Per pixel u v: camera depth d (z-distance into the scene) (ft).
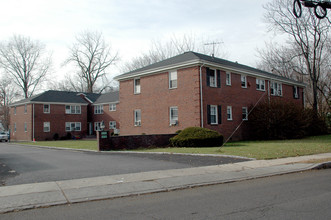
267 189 26.32
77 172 34.65
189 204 21.68
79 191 25.79
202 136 63.26
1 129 245.04
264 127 86.79
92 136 154.61
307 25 110.32
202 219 17.94
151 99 88.33
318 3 40.22
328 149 54.49
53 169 37.06
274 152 49.83
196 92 76.48
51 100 144.15
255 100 95.96
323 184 28.02
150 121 88.17
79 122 154.51
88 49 204.33
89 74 204.95
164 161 42.80
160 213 19.51
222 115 82.74
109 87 221.05
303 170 36.22
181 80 80.53
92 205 22.11
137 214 19.42
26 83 199.72
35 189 26.40
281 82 110.32
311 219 17.51
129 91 95.66
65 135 147.95
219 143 64.90
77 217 19.08
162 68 84.17
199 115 75.51
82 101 157.48
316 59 117.39
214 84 81.87
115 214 19.56
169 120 82.84
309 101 147.95
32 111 138.10
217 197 23.71
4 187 27.17
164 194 25.38
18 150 71.87
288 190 25.68
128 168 37.11
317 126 102.27
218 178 31.09
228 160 42.73
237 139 86.58
